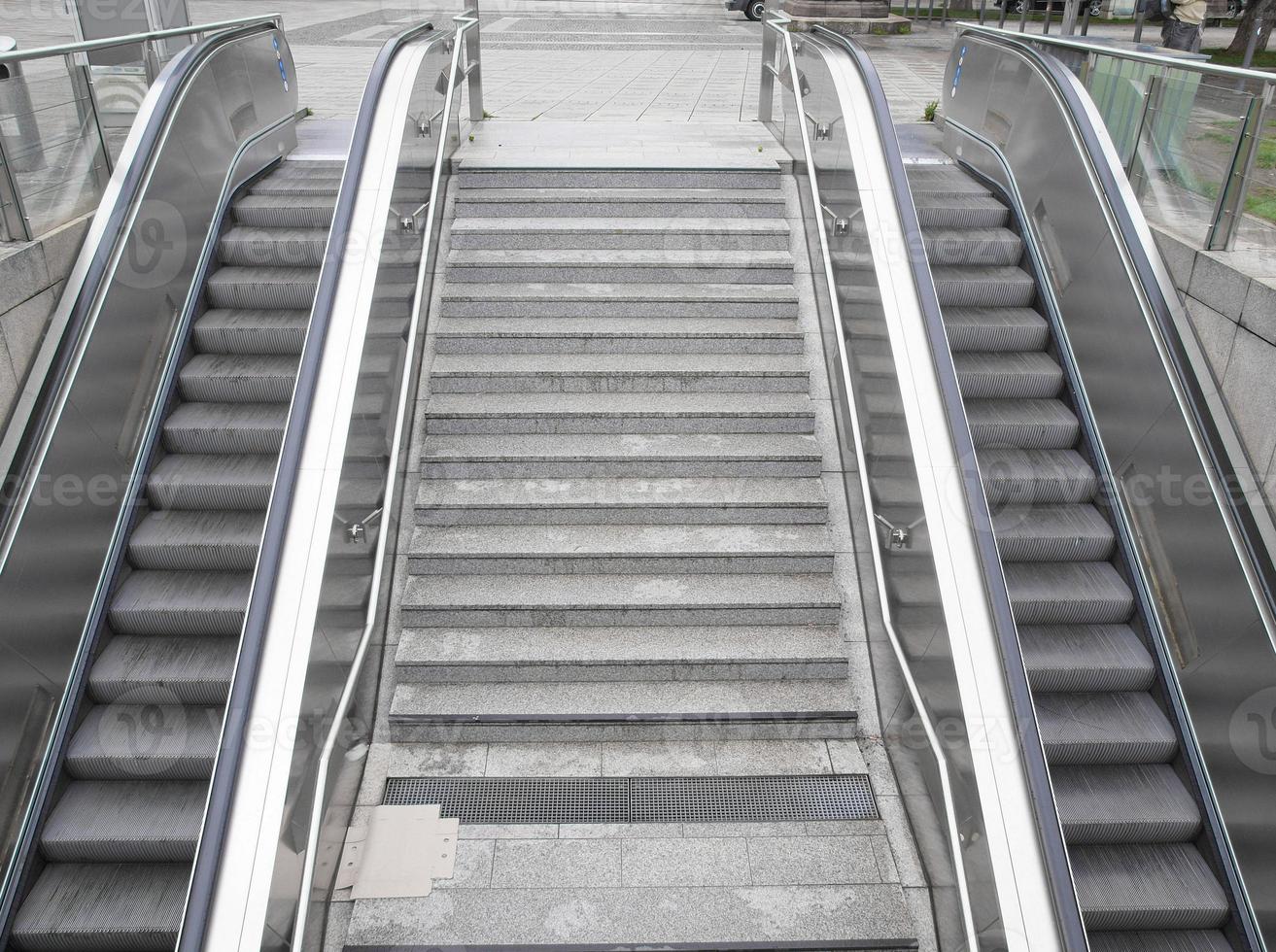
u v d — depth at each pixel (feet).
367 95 19.01
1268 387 14.47
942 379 14.96
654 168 23.76
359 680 14.64
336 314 15.51
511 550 17.03
